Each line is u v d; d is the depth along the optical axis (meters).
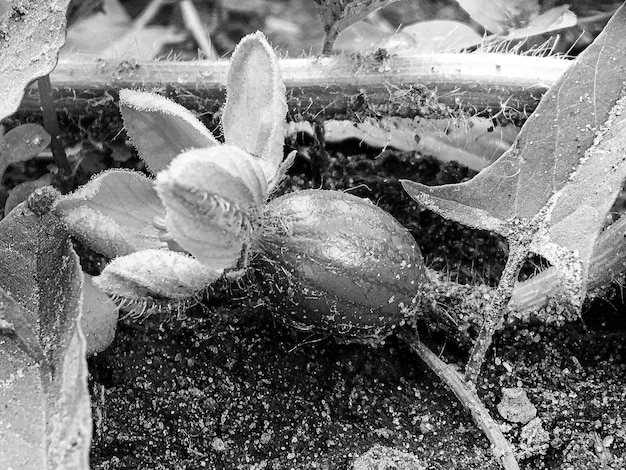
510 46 0.17
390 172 0.16
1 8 0.15
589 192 0.13
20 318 0.12
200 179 0.11
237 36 0.20
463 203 0.13
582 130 0.13
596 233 0.12
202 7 0.20
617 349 0.14
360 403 0.14
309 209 0.13
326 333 0.13
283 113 0.12
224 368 0.14
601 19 0.17
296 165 0.16
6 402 0.11
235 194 0.12
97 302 0.14
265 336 0.14
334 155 0.16
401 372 0.14
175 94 0.15
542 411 0.14
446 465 0.13
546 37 0.18
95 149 0.16
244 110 0.12
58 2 0.13
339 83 0.15
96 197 0.12
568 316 0.14
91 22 0.19
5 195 0.16
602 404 0.14
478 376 0.14
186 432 0.14
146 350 0.14
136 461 0.13
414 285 0.13
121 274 0.12
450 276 0.15
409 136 0.16
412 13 0.19
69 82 0.15
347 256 0.13
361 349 0.14
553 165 0.13
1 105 0.12
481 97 0.15
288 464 0.13
